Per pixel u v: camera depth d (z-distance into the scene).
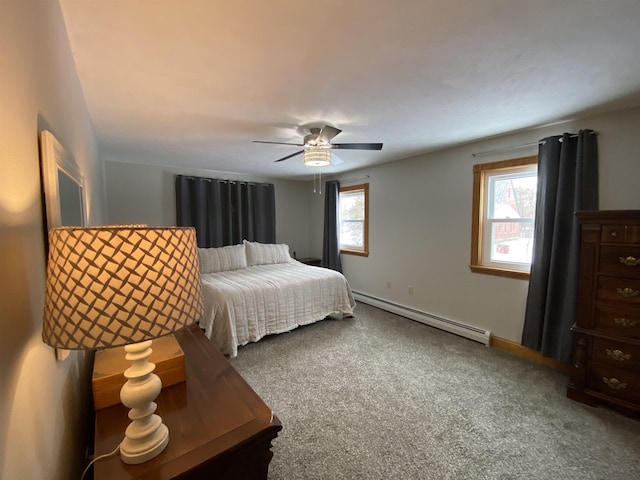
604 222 1.95
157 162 4.06
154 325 0.66
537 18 1.18
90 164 2.14
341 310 3.76
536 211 2.58
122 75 1.60
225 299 2.87
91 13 1.11
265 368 2.57
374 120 2.36
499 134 2.78
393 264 4.11
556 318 2.51
